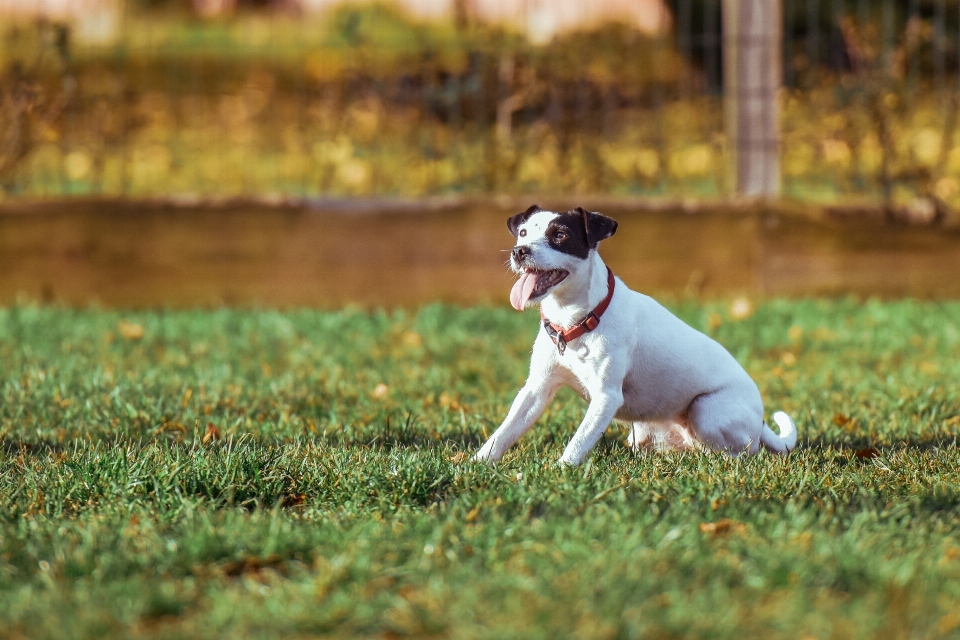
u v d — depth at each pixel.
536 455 6.47
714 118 13.80
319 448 6.59
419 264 12.54
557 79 13.18
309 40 15.87
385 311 12.38
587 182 13.16
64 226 12.35
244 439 6.98
